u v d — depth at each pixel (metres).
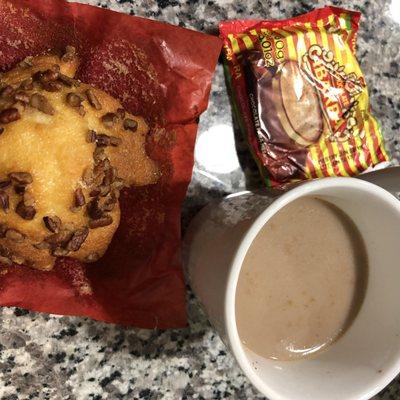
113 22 0.20
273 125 0.21
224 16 0.22
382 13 0.24
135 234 0.21
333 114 0.22
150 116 0.21
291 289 0.19
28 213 0.18
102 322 0.22
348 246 0.19
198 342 0.23
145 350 0.22
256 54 0.21
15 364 0.21
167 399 0.23
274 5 0.23
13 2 0.19
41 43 0.20
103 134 0.19
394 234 0.18
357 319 0.19
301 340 0.19
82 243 0.19
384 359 0.18
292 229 0.19
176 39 0.20
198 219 0.21
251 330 0.18
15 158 0.18
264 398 0.24
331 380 0.18
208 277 0.18
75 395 0.22
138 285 0.21
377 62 0.24
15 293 0.20
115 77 0.21
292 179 0.22
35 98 0.18
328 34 0.22
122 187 0.20
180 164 0.21
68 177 0.18
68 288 0.21
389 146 0.24
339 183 0.16
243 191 0.22
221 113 0.22
